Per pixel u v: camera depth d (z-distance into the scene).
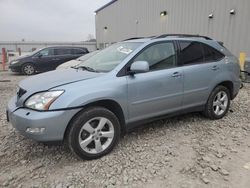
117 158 3.51
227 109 5.12
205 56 4.69
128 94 3.67
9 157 3.59
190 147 3.81
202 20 13.82
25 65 14.02
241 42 11.14
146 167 3.27
